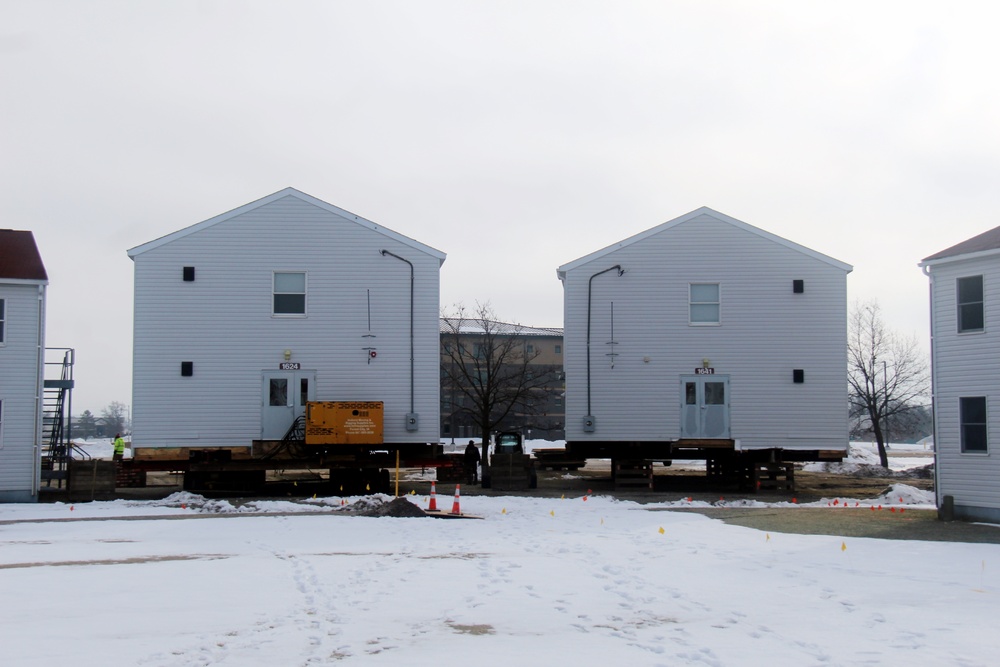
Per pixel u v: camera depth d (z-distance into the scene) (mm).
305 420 30625
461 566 16344
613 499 29297
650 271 32875
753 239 32781
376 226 31688
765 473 35406
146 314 30766
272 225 31484
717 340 32562
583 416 32500
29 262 30156
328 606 12953
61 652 10383
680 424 32344
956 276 25391
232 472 31438
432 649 10633
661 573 15602
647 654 10398
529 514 25094
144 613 12461
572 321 32844
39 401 29438
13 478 29031
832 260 32500
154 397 30562
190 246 31125
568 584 14578
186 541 19688
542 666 9883
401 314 31578
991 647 10695
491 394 56844
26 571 15734
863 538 20359
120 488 34438
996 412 24141
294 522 23125
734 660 10117
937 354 25719
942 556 17719
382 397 31312
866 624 11875
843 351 32375
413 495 29719
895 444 112750
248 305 31172
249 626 11750
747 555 17719
